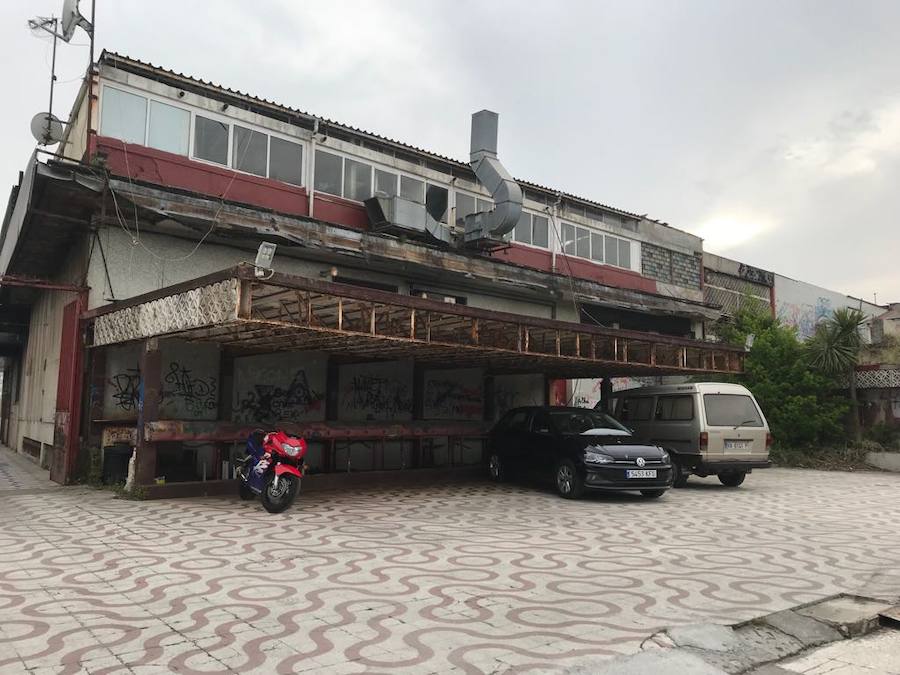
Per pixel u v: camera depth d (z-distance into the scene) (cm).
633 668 398
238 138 1416
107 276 1194
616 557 693
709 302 2708
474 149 1856
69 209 1181
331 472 1295
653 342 1410
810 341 2014
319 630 452
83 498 1032
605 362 1316
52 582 564
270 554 679
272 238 1341
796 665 435
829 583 601
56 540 736
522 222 2044
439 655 412
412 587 563
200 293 830
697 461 1300
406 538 776
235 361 1275
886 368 1898
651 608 518
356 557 672
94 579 575
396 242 1557
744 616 502
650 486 1120
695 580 604
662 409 1405
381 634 447
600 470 1104
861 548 756
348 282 1589
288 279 793
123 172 1241
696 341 1511
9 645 417
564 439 1184
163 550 690
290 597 527
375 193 1664
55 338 1492
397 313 1016
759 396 1978
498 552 707
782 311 3055
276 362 1338
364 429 1261
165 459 1179
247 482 990
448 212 1839
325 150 1568
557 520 924
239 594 533
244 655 405
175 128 1323
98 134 1222
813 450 1933
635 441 1187
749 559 693
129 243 1229
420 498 1132
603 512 1006
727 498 1200
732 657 435
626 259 2362
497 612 500
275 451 950
